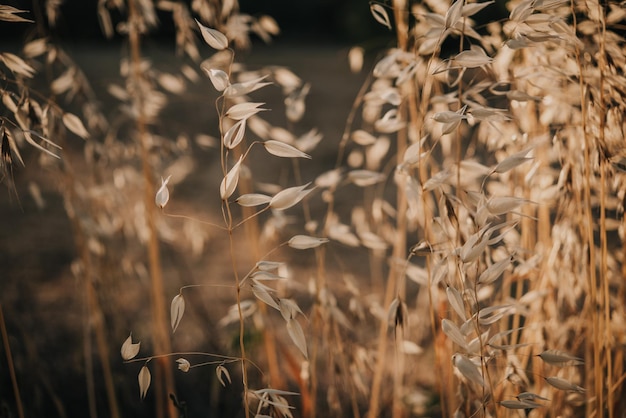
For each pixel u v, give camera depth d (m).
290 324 0.64
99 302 1.05
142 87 1.03
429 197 0.76
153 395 1.24
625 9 0.72
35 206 2.43
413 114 0.86
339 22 8.07
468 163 0.71
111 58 5.66
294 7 8.44
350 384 0.89
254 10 8.27
